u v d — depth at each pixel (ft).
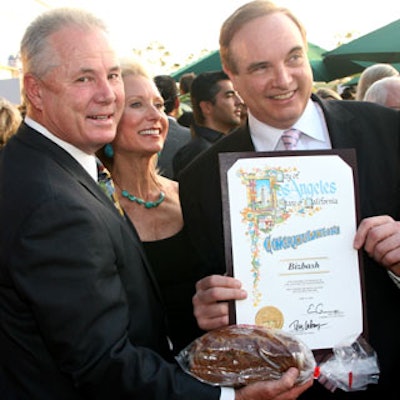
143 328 5.03
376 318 5.54
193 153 12.07
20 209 4.28
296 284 4.94
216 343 4.54
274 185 4.98
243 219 4.96
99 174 5.80
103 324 4.30
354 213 5.02
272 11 5.54
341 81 35.86
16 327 4.63
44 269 4.17
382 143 5.77
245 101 5.96
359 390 5.24
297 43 5.49
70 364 4.25
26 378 4.66
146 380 4.31
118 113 5.34
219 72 13.79
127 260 5.00
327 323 4.94
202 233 6.48
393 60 27.55
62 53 4.82
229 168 4.98
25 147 4.90
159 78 14.38
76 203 4.38
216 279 4.91
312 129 5.99
